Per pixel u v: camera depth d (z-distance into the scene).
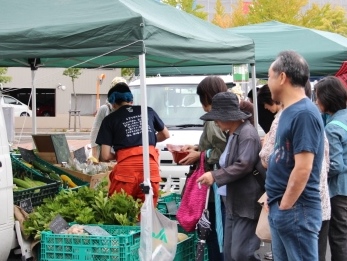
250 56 8.02
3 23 6.04
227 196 6.18
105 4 6.14
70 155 8.99
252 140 6.00
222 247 6.57
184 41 6.55
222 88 6.72
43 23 5.91
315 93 6.82
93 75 38.66
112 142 7.09
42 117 36.53
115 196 6.78
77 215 6.62
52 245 6.13
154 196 7.12
